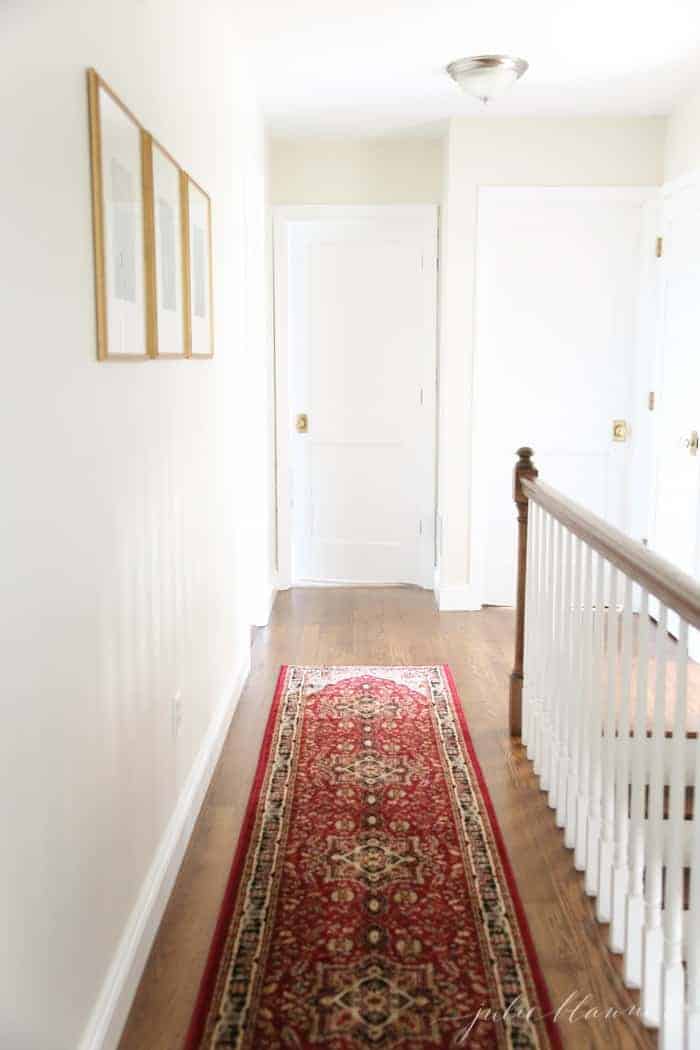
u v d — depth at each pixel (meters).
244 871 2.52
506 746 3.37
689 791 3.19
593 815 2.38
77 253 1.63
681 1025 1.80
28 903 1.40
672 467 4.70
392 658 4.37
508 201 4.90
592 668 2.40
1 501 1.29
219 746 3.29
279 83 4.27
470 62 3.89
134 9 2.08
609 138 4.84
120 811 1.96
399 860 2.59
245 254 4.65
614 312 5.03
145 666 2.20
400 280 5.41
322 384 5.59
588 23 3.53
